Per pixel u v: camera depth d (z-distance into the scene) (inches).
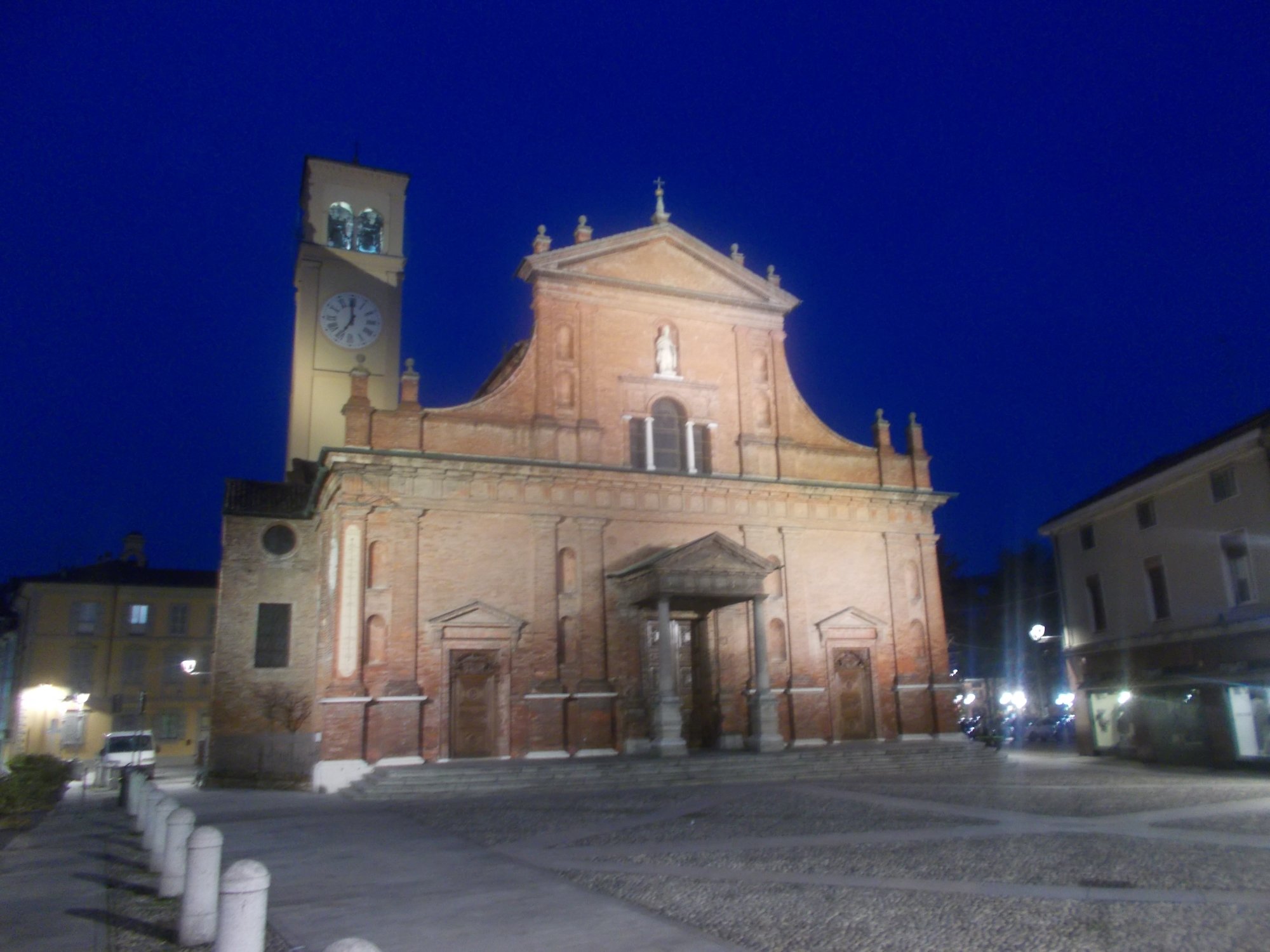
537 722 1177.4
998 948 359.3
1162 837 610.9
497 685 1180.5
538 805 883.4
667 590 1178.6
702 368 1405.0
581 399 1311.5
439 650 1153.4
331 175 2105.1
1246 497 1187.3
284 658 1408.7
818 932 384.5
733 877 499.8
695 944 369.7
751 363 1437.0
